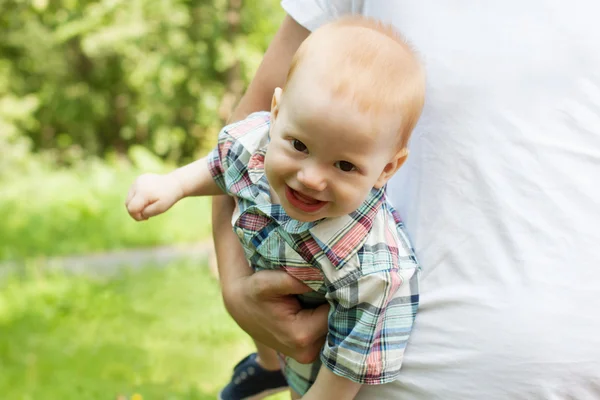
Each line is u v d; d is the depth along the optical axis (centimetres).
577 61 134
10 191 977
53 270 660
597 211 130
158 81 1350
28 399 378
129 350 458
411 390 139
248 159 154
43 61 1377
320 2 164
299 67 127
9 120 1260
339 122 120
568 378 128
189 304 557
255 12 1329
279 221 143
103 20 1259
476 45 138
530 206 133
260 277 147
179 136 1416
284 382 209
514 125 135
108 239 783
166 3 1270
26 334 483
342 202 126
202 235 832
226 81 1376
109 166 1235
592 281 128
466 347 134
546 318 129
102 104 1409
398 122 126
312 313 148
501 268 133
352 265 137
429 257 141
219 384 408
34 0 1220
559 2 136
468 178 137
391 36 132
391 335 138
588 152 132
